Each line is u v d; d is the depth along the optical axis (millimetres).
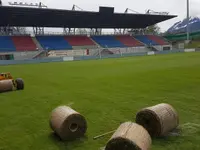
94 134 6676
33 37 58375
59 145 6070
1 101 11625
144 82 15445
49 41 58344
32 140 6516
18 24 53469
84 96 12000
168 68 23188
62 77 20234
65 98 11734
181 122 7371
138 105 9703
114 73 21375
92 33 67562
